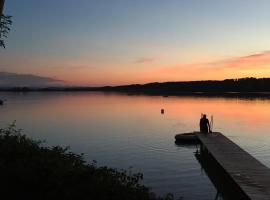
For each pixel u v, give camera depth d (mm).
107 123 69500
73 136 51438
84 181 10156
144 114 88812
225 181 26297
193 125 64812
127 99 181750
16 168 10422
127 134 53000
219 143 32094
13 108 113688
